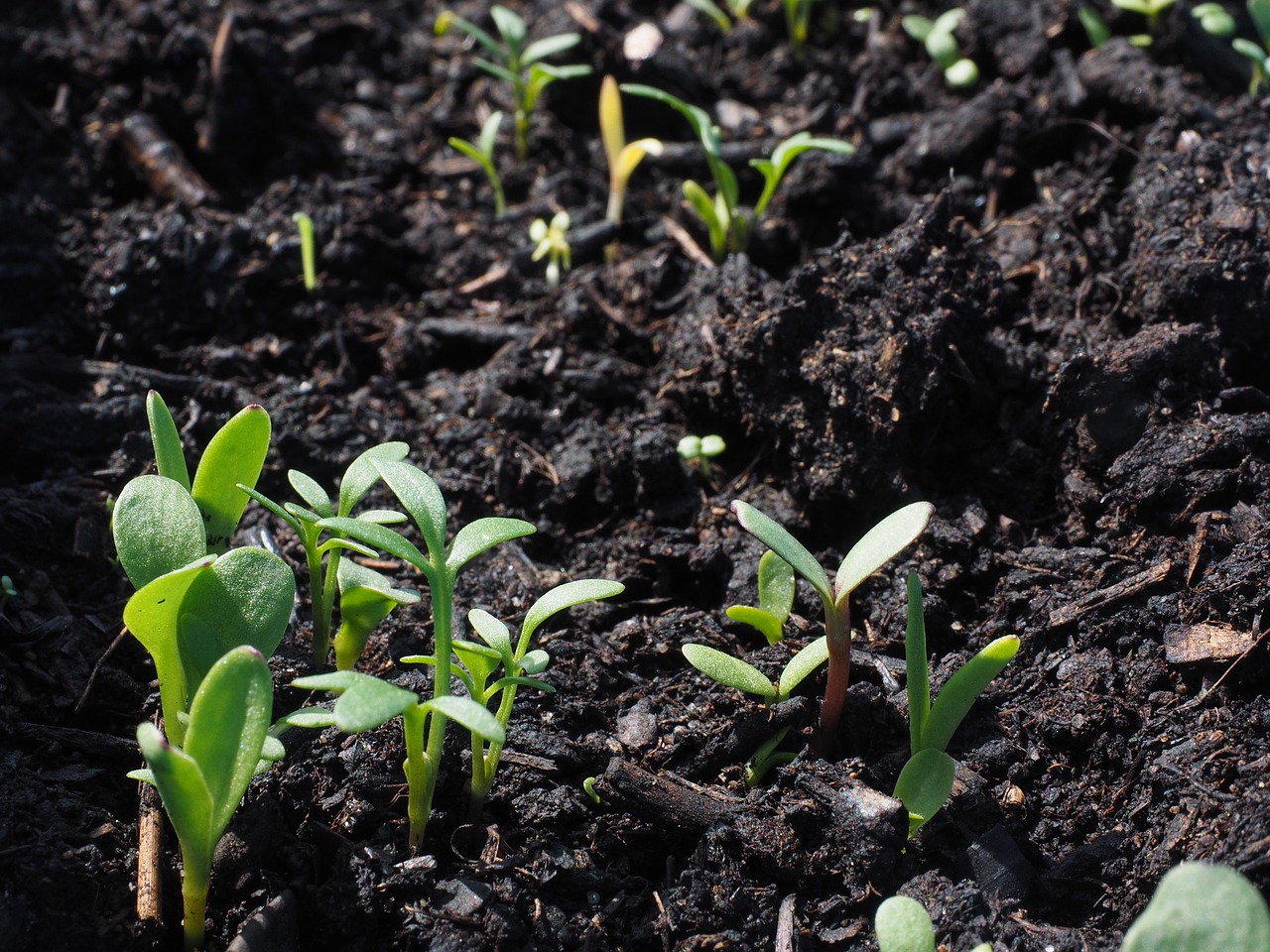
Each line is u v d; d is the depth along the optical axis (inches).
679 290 17.6
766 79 19.7
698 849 14.0
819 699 14.7
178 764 12.7
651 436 16.3
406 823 14.1
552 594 13.9
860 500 15.7
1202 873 12.3
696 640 15.2
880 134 18.7
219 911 13.7
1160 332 15.7
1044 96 18.5
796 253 17.9
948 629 15.1
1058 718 14.4
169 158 18.4
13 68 19.2
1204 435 15.3
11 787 14.0
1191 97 17.8
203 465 14.3
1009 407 16.1
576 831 14.2
